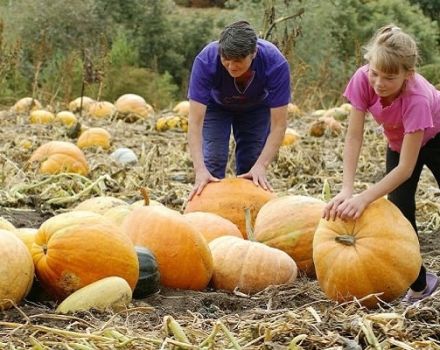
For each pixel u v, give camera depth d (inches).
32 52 750.5
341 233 187.3
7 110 622.5
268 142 263.1
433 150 200.1
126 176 339.3
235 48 231.6
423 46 818.8
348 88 195.2
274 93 260.1
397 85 181.5
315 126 511.8
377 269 183.2
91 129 450.9
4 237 179.8
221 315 183.6
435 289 197.9
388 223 185.5
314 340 155.3
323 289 190.9
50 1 772.0
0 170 343.0
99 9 808.9
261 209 233.3
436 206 301.3
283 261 209.2
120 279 181.5
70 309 176.7
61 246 183.5
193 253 201.6
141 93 731.4
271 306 190.7
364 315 165.9
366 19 837.2
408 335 158.9
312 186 349.7
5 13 786.2
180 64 837.8
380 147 445.1
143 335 162.1
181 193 319.0
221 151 281.6
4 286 175.6
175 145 460.4
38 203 293.6
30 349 152.6
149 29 831.1
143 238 201.8
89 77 584.1
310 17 735.1
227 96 267.7
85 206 245.1
